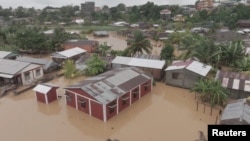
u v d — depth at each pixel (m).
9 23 112.12
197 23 99.75
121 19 134.75
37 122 24.94
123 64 38.38
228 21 90.94
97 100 24.25
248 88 27.75
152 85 33.62
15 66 36.31
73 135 22.53
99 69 39.03
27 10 175.50
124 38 85.56
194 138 21.62
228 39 61.19
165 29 93.69
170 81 34.59
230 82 29.16
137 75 31.30
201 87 27.98
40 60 42.16
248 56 40.09
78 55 49.66
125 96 27.17
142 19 125.88
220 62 42.03
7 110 27.73
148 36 81.19
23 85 35.56
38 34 57.88
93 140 21.73
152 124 24.25
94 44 59.09
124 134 22.56
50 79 38.06
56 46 59.56
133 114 26.41
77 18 146.38
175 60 43.06
